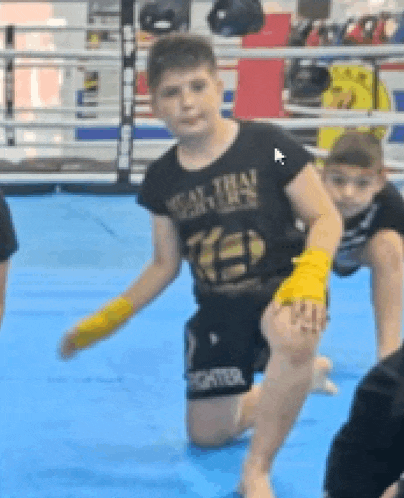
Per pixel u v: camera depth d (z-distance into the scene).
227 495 1.99
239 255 2.14
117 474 2.11
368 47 6.83
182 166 2.17
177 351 3.18
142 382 2.82
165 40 2.08
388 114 8.33
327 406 2.59
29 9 10.45
